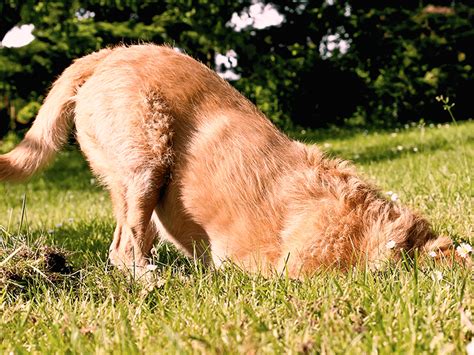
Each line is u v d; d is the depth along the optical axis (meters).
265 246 3.94
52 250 4.28
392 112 20.62
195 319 3.11
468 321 2.72
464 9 21.11
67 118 4.73
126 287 3.76
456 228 4.92
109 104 4.40
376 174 8.54
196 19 17.98
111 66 4.53
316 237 3.82
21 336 3.08
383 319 2.88
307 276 3.61
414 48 20.42
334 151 13.42
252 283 3.50
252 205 4.01
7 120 20.52
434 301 3.13
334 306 3.09
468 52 20.17
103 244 5.64
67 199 10.42
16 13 15.70
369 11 21.34
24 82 18.83
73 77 4.70
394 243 3.67
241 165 4.08
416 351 2.54
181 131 4.24
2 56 18.19
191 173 4.18
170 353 2.64
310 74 20.12
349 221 3.86
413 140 13.75
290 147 4.24
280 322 3.05
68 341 3.00
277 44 21.33
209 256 4.22
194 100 4.29
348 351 2.54
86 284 3.92
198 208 4.17
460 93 19.84
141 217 4.36
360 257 3.69
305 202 3.96
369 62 20.91
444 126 16.66
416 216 4.07
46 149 4.74
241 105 4.34
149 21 20.08
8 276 3.86
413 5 21.69
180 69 4.40
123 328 2.92
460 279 3.40
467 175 6.81
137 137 4.28
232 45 18.19
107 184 4.58
